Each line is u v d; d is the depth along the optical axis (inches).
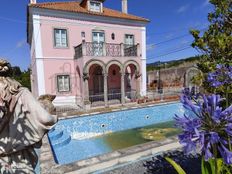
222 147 60.1
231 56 113.7
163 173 175.3
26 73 1264.8
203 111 62.4
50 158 195.2
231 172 97.3
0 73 73.5
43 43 624.4
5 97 70.5
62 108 584.4
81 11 661.9
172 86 1010.1
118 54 644.1
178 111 609.0
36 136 75.4
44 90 636.7
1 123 71.9
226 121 58.7
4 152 73.9
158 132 437.1
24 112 73.5
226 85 103.3
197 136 55.5
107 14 733.3
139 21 775.7
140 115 533.6
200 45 120.3
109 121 482.3
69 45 663.8
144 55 797.2
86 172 174.9
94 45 605.3
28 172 77.6
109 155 198.2
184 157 203.6
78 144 370.6
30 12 629.0
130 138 402.9
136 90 691.4
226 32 123.0
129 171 179.6
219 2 119.6
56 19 636.1
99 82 734.5
